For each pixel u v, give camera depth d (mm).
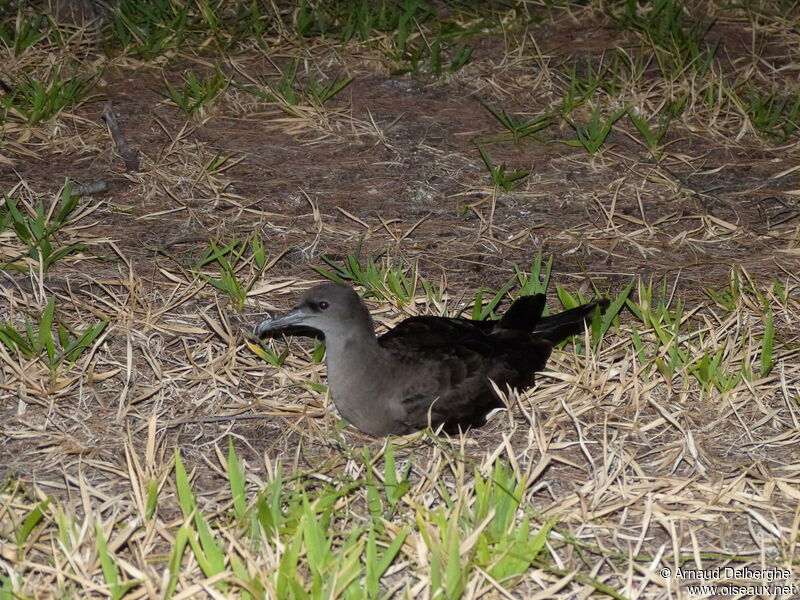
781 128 12625
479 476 6750
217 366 8469
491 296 9664
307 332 9039
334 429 7805
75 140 11688
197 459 7531
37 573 6320
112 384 8266
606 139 12312
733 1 15352
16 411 7938
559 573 6383
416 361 7949
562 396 8266
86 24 13711
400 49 13734
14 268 9438
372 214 10852
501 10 14984
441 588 6043
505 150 12086
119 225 10430
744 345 8844
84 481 6930
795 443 7801
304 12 14000
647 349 8828
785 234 10656
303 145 12039
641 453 7715
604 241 10562
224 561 6215
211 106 12422
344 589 6051
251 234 10398
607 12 14930
